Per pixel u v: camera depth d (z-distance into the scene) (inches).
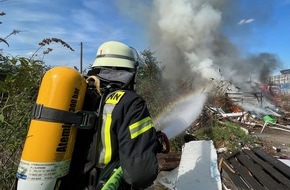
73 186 71.6
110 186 68.1
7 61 87.7
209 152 209.6
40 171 63.3
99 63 78.2
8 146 85.9
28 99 94.1
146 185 67.4
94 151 70.4
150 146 67.7
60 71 67.3
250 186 161.6
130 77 75.9
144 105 71.2
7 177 88.7
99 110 70.8
